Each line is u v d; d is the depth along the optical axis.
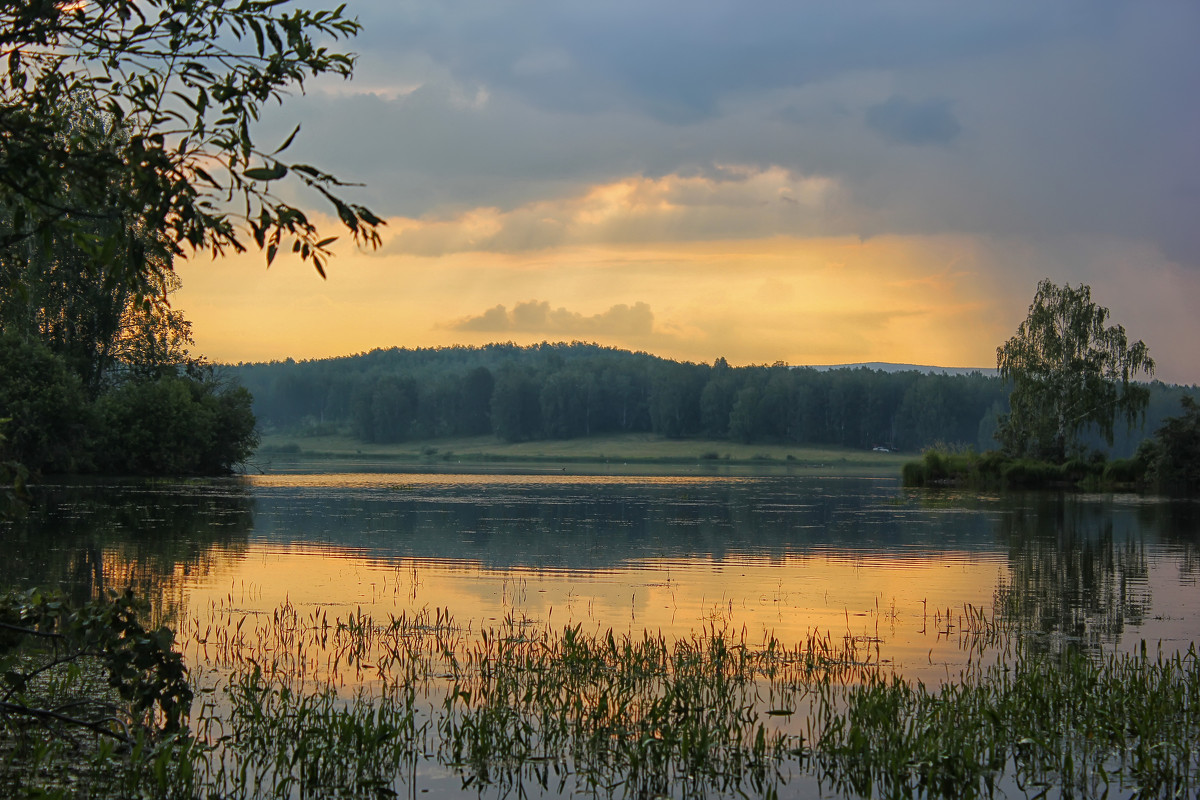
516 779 9.87
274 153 5.93
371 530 34.94
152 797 8.84
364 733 10.22
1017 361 81.44
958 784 9.62
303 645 15.57
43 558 25.05
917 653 15.86
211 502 46.56
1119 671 13.94
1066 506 53.81
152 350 66.81
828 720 11.29
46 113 6.73
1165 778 10.02
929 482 78.31
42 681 12.24
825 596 21.62
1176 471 71.56
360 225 6.05
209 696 12.41
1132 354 79.19
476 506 48.41
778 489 71.94
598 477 92.25
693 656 14.77
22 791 8.52
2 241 6.27
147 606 10.36
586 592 21.67
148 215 6.04
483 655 14.99
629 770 10.13
